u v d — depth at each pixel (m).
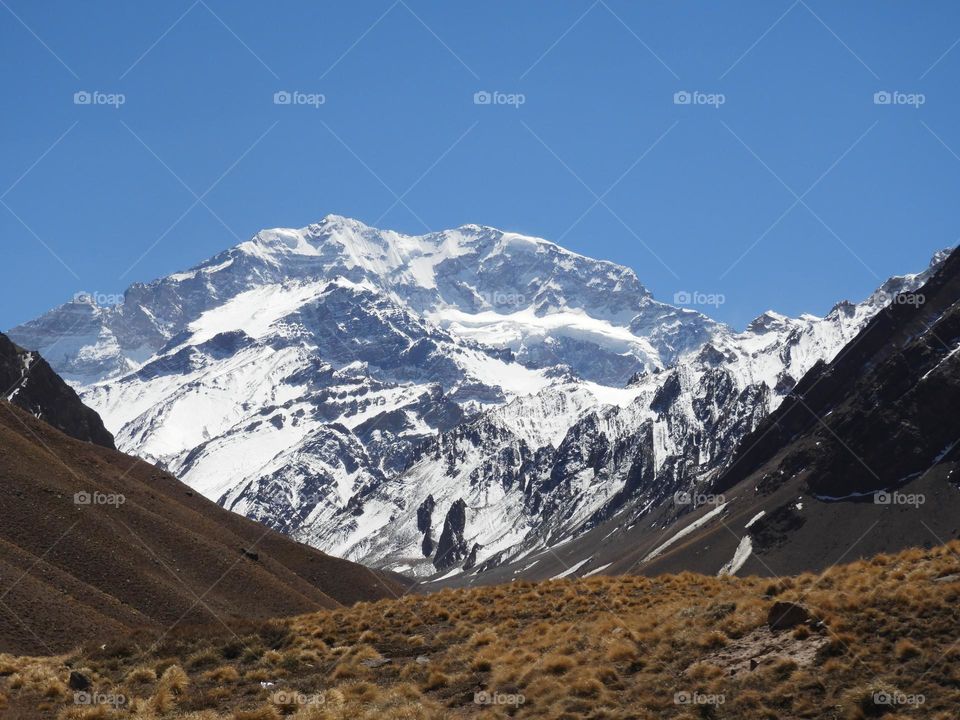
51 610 78.19
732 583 51.09
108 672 48.09
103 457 161.75
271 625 53.00
